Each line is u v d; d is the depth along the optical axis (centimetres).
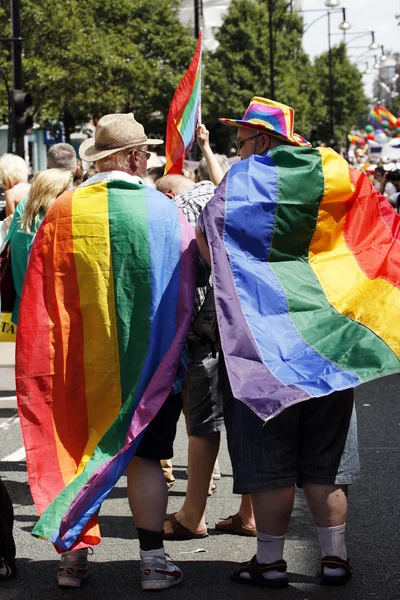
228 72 5819
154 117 4781
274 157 499
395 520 615
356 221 513
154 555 502
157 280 496
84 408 500
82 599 493
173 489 703
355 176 512
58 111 3431
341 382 456
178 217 508
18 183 886
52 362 502
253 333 473
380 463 758
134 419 482
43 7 3155
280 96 5947
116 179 504
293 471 496
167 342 498
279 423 491
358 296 495
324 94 9112
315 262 505
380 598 486
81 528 469
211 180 666
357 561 541
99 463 486
